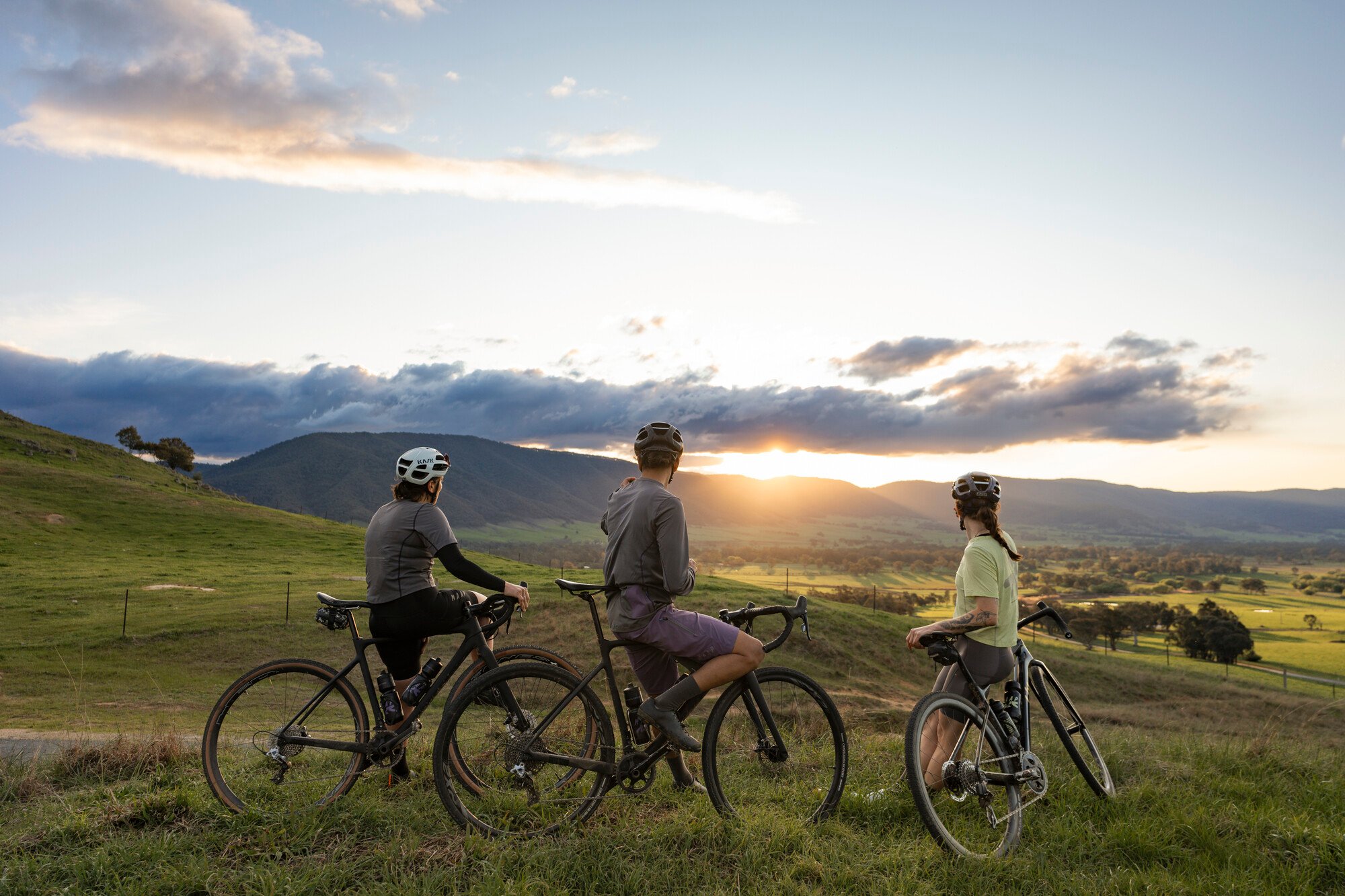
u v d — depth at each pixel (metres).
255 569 49.94
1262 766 6.05
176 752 5.55
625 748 4.16
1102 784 5.05
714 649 3.92
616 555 4.00
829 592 140.88
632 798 4.35
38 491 71.06
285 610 33.59
